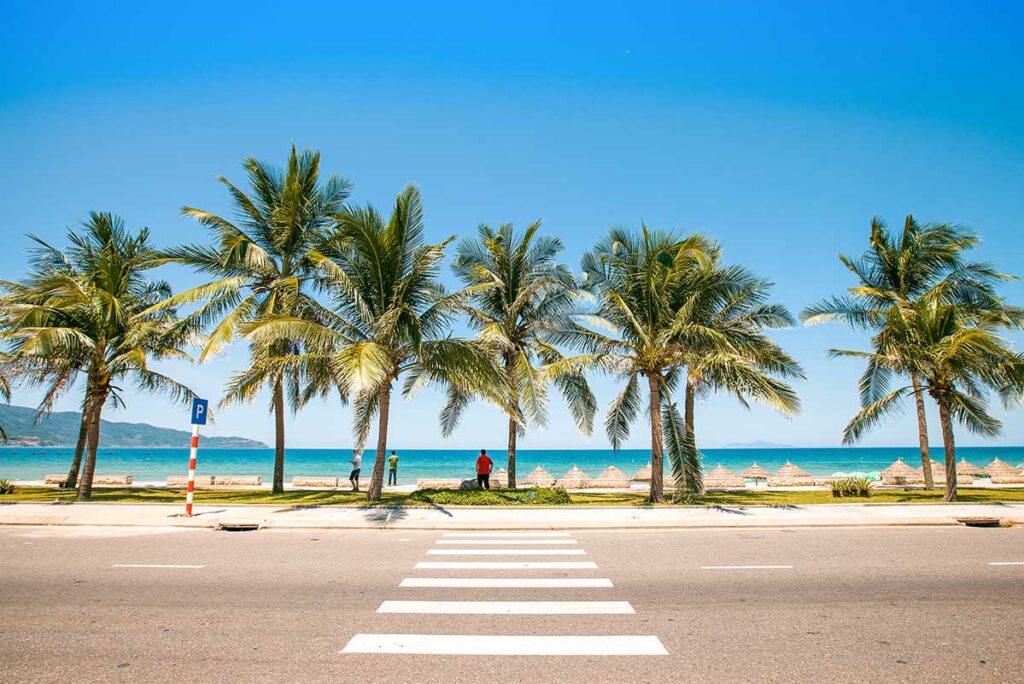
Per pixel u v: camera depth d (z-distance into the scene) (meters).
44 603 6.58
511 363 20.58
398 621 5.93
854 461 99.06
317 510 15.01
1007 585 7.56
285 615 6.13
